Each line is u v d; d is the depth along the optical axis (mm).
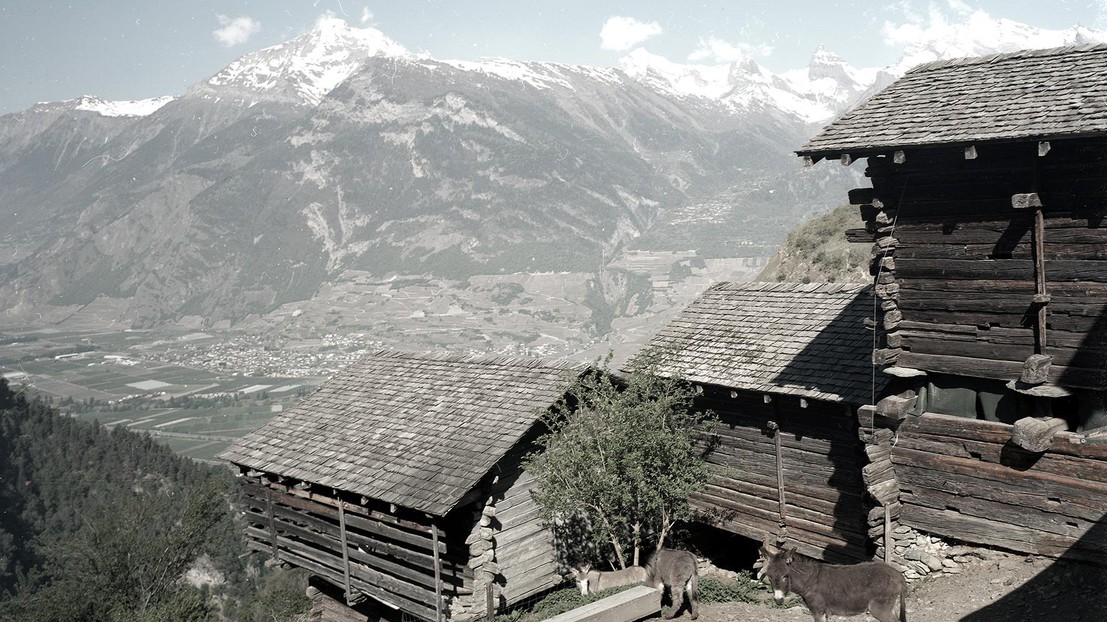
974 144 13977
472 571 18609
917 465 16000
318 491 22031
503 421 19797
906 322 15836
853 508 17938
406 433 21234
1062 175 13727
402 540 19422
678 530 21344
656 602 14984
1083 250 13570
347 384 25406
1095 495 13797
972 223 14883
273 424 24703
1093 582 13539
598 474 17953
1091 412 13953
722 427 20891
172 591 28719
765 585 17438
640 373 19250
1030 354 14242
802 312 21500
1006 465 14836
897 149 14953
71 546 28984
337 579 21578
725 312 23156
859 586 12070
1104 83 13812
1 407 136375
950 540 15695
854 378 17938
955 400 15594
